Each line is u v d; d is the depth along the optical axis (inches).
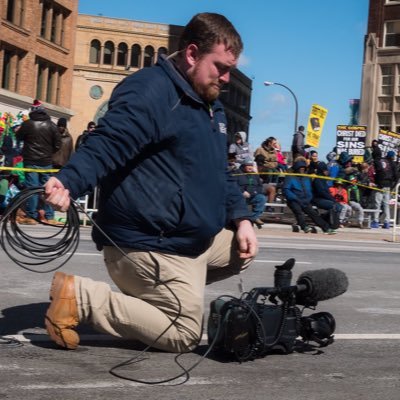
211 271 186.1
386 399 145.3
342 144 1074.7
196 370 160.2
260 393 145.6
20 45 1599.4
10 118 1512.1
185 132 159.3
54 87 1807.3
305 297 174.7
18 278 280.7
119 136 151.5
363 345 193.6
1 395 137.3
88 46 2962.6
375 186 785.6
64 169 147.0
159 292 165.6
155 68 161.0
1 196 560.7
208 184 163.2
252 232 177.6
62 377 150.9
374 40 2228.1
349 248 514.6
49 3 1736.0
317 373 162.4
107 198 162.1
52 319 170.4
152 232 162.1
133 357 168.2
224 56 159.0
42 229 472.7
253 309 167.5
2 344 176.2
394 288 313.3
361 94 2253.9
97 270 313.1
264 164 763.4
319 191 663.8
